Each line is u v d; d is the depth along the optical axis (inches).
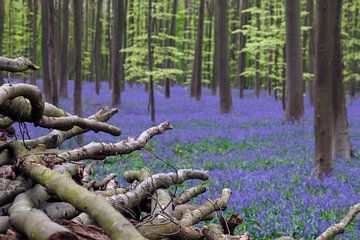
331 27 589.0
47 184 127.3
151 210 169.9
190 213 168.7
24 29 1913.1
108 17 2036.2
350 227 314.5
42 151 160.7
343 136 604.7
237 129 863.7
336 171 506.0
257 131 831.7
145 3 1519.4
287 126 902.4
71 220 134.7
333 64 601.9
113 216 112.2
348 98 1844.2
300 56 933.8
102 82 2469.2
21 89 144.8
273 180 466.9
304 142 726.5
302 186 442.6
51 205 134.6
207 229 153.3
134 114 1098.1
